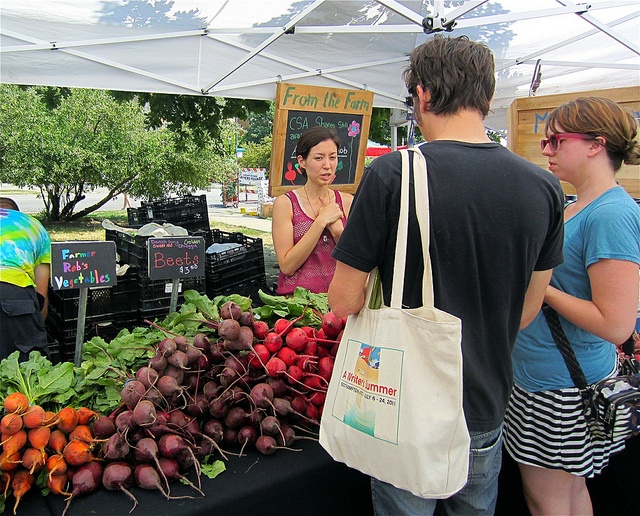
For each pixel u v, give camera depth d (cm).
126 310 293
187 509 120
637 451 192
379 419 103
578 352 144
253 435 143
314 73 402
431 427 99
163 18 313
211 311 179
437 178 101
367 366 106
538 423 149
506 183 102
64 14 295
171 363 136
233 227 1364
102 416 137
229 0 295
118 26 316
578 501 166
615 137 136
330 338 156
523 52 421
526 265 106
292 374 146
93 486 124
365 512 153
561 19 344
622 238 130
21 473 121
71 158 1077
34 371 146
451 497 122
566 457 146
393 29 282
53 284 171
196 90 395
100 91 1086
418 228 101
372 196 103
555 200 107
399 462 102
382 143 838
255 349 147
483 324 106
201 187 1192
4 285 208
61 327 276
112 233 349
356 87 448
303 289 197
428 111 111
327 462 140
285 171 359
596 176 141
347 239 106
